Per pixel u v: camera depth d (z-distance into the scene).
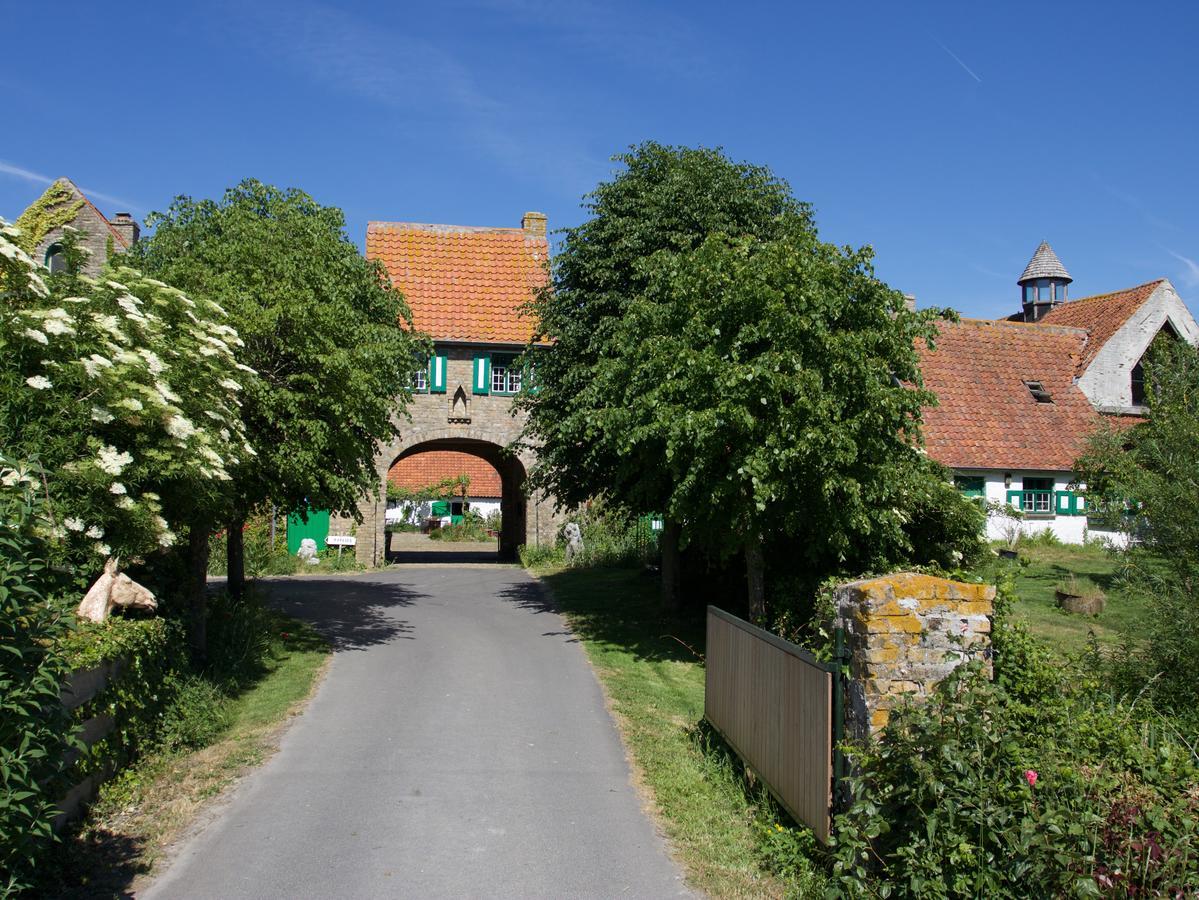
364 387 12.05
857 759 5.39
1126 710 6.63
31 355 7.68
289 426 11.71
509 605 18.48
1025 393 28.14
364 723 9.52
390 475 48.00
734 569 16.91
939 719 5.12
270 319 11.18
